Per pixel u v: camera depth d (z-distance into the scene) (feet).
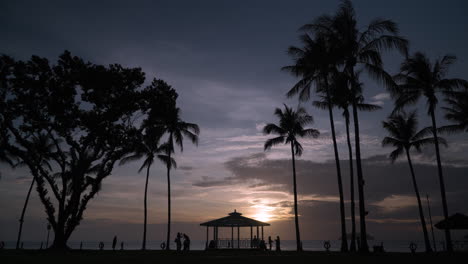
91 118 101.91
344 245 98.43
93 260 67.72
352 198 112.37
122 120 112.37
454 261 63.36
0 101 96.63
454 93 114.42
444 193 107.96
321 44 98.58
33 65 100.27
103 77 103.60
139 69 112.47
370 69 86.69
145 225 149.38
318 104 122.31
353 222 110.32
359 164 82.69
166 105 114.21
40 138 106.42
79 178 105.40
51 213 102.83
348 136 117.19
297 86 105.70
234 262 63.41
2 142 99.60
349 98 109.09
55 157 106.93
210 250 119.03
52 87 99.91
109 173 109.09
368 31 86.79
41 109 103.50
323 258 71.82
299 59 105.40
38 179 103.91
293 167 135.54
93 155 107.24
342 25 88.17
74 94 104.22
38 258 71.10
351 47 85.61
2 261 62.59
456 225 103.35
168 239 141.79
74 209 104.01
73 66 104.94
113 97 108.47
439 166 110.11
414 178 134.10
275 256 80.18
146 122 115.34
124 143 108.58
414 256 76.74
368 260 66.23
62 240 100.83
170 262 63.52
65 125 102.06
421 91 116.16
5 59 97.25
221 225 128.98
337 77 96.02
